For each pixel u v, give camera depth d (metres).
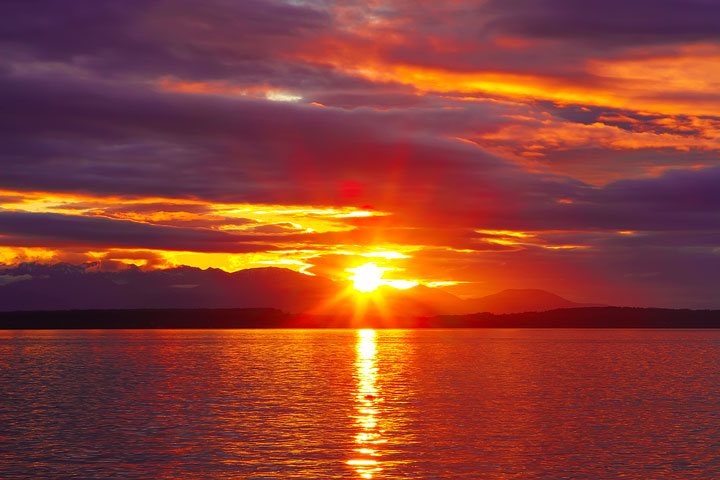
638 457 44.94
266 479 39.50
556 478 39.88
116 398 74.69
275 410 64.88
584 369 114.56
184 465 42.62
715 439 50.75
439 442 49.34
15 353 165.50
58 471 41.34
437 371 109.88
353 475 40.31
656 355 156.62
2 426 56.56
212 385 87.75
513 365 123.88
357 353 164.50
